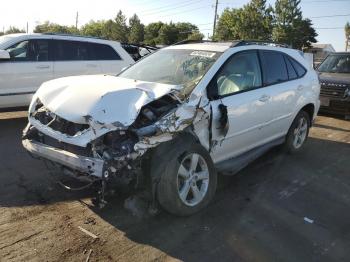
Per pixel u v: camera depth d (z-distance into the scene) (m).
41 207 4.37
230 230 4.11
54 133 4.07
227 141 4.84
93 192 4.75
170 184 3.98
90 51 9.23
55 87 4.48
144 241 3.82
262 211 4.57
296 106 6.30
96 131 3.73
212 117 4.46
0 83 7.90
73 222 4.09
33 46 8.36
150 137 3.79
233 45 5.20
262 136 5.62
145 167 3.98
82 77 4.88
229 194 4.98
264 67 5.59
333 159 6.69
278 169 6.00
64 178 5.07
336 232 4.21
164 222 4.18
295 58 6.48
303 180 5.62
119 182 3.78
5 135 7.34
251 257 3.66
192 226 4.14
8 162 5.74
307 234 4.13
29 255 3.50
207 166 4.41
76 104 3.97
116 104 3.87
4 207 4.34
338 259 3.72
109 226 4.05
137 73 5.27
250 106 5.08
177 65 5.05
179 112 4.07
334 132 8.80
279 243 3.92
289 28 79.25
